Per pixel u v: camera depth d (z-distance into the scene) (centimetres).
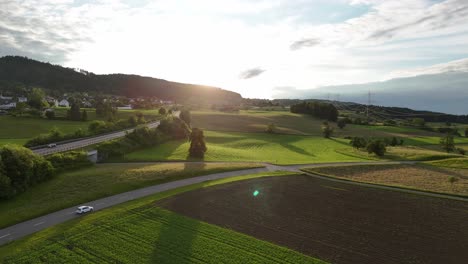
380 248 3422
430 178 6750
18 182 4738
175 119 11906
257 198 5088
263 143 11931
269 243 3441
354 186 6022
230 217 4200
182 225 3853
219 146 10562
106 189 5134
